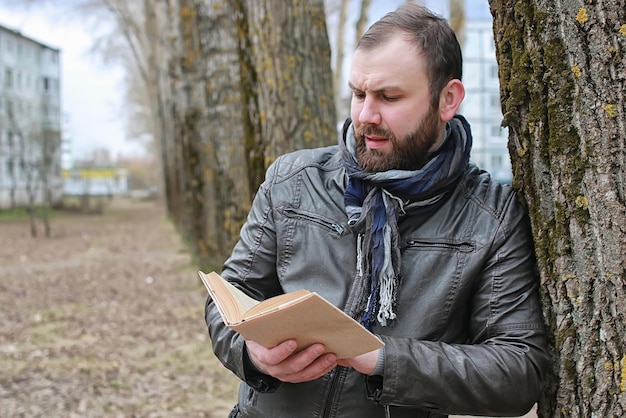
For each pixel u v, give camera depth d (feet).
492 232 6.51
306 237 6.69
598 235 6.39
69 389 22.80
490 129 89.10
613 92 6.27
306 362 5.79
